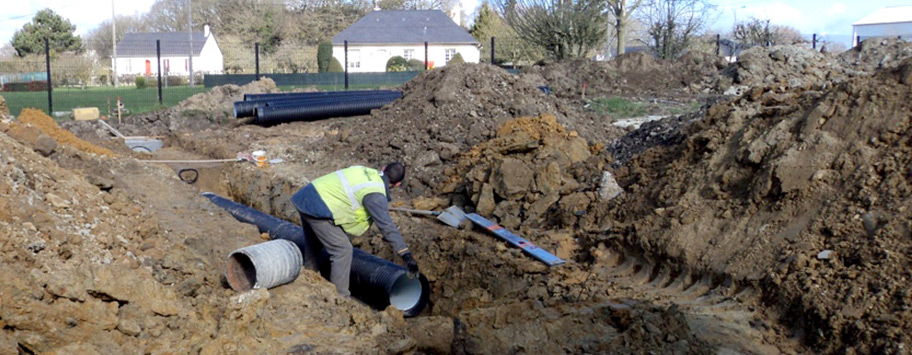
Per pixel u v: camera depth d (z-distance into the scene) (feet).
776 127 22.62
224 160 42.04
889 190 18.29
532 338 16.57
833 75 62.18
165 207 27.89
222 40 184.14
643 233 22.66
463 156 35.32
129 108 69.05
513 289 22.57
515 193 28.81
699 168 24.25
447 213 29.25
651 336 16.08
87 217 18.03
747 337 16.48
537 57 105.09
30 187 17.66
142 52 171.42
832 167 20.17
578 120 43.39
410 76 86.74
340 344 16.11
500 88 43.60
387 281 21.16
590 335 16.79
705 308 18.16
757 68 62.49
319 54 127.24
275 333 16.35
